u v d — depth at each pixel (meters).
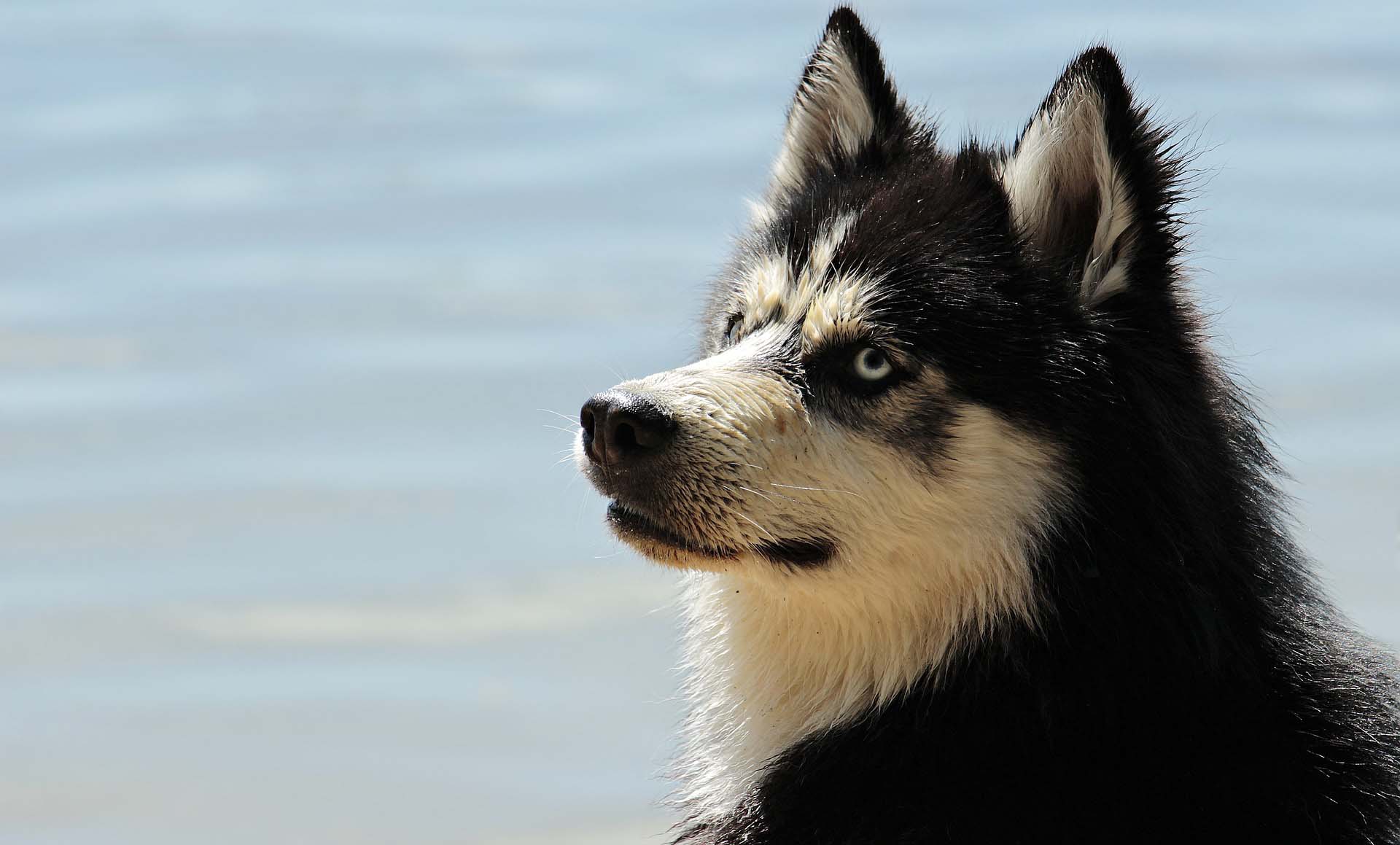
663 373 8.38
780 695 8.71
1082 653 7.91
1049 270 8.19
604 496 8.30
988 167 8.70
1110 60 8.07
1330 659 8.11
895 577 8.13
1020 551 7.96
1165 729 7.83
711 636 9.12
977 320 8.05
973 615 8.10
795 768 8.48
